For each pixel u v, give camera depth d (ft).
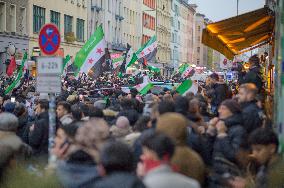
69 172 21.12
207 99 53.36
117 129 29.32
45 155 34.78
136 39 330.54
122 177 16.99
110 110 37.65
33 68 112.78
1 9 164.35
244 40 75.31
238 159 25.57
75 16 220.84
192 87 59.67
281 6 36.68
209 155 26.37
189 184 16.66
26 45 177.68
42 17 190.70
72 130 23.75
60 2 205.57
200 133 28.04
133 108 39.14
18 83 76.54
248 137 25.31
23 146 29.19
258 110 32.50
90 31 239.91
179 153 19.49
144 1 349.61
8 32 165.27
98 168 19.04
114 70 122.62
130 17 315.99
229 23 63.41
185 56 497.05
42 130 36.17
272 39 66.03
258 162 23.85
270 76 74.13
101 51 58.44
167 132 20.10
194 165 19.51
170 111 28.02
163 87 88.33
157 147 17.38
